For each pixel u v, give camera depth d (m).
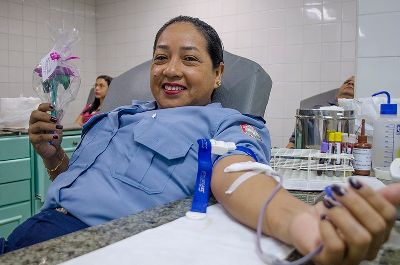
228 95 1.36
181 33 1.11
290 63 3.09
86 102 4.11
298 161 1.07
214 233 0.59
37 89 1.24
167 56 1.12
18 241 0.89
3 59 3.45
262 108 1.39
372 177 0.91
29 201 2.34
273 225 0.54
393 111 1.04
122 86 1.68
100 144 1.04
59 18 3.88
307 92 3.04
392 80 1.35
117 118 1.08
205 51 1.12
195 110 0.99
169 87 1.12
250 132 0.92
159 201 0.87
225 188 0.67
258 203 0.59
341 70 2.88
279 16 3.09
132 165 0.92
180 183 0.88
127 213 0.86
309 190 0.88
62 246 0.52
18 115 2.38
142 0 3.84
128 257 0.49
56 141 1.22
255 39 3.22
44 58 1.16
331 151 1.09
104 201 0.89
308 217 0.49
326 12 2.89
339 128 1.25
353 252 0.40
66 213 0.94
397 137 1.02
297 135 1.34
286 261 0.48
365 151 1.00
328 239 0.40
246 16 3.24
